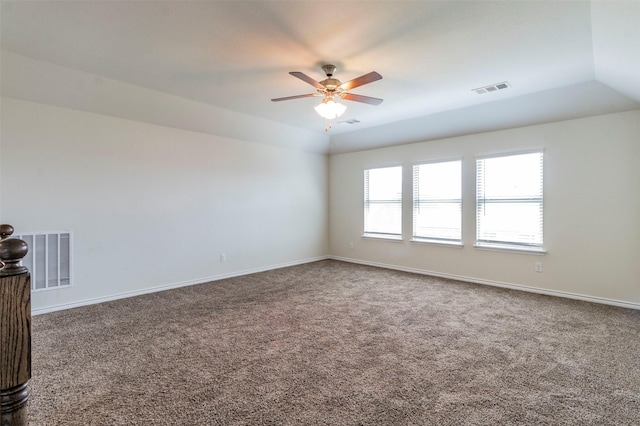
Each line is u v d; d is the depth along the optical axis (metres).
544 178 4.26
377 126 5.54
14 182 3.42
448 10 2.28
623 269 3.75
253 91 3.88
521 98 4.04
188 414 1.86
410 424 1.78
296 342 2.81
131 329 3.10
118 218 4.13
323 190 6.92
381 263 6.10
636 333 2.97
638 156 3.65
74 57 3.00
